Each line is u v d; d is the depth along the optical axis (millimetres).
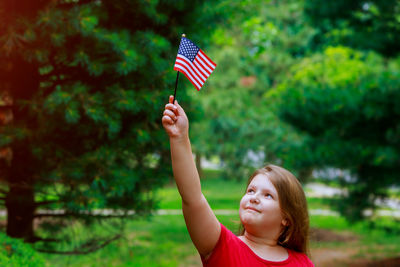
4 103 5215
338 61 11070
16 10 3994
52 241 4930
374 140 8141
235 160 17750
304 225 1963
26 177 4551
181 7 4734
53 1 4254
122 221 5219
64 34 3885
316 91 8758
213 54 15797
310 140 9352
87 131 4445
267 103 10367
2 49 3918
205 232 1714
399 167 8117
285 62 17375
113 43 3943
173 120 1686
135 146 4707
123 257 8359
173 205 17344
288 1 17547
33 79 4539
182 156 1678
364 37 8672
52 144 4406
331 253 11047
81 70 4488
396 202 9406
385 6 8188
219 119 16234
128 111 4449
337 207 9438
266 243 1900
